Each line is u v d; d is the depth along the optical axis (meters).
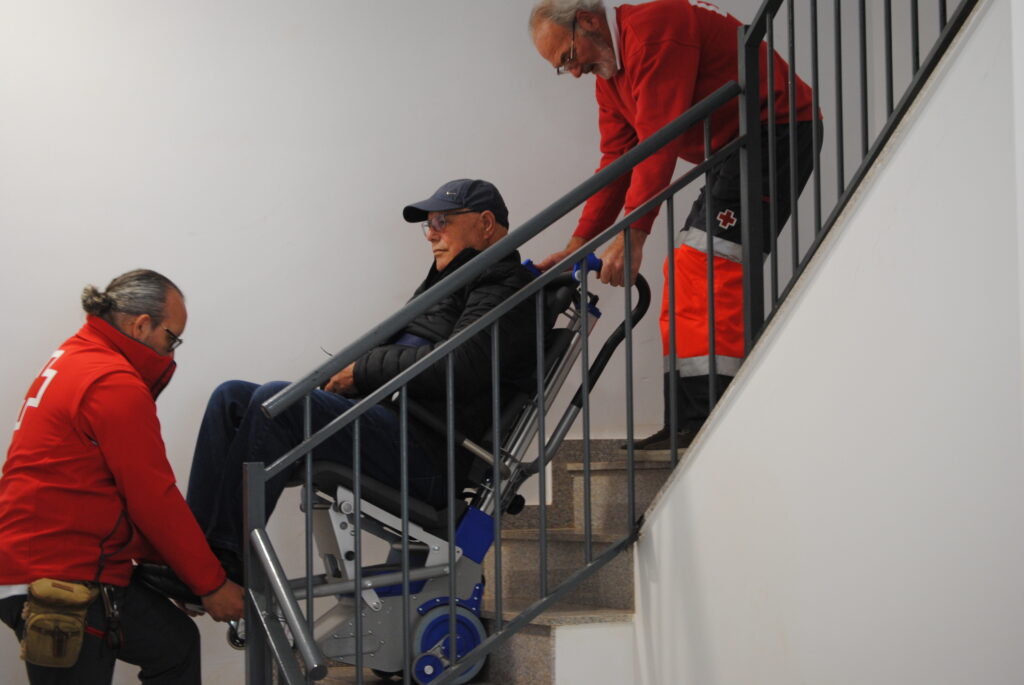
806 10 4.02
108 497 2.11
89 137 3.12
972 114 1.58
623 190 3.10
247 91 3.29
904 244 1.71
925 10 3.96
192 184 3.21
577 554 2.71
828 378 1.87
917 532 1.66
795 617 1.92
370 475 2.40
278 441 2.26
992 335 1.53
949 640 1.60
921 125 1.69
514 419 2.55
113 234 3.12
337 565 2.49
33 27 3.09
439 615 2.40
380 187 3.42
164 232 3.17
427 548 2.50
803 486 1.92
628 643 2.37
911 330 1.68
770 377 2.03
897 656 1.69
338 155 3.38
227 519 2.25
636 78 2.74
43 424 2.11
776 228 2.29
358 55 3.43
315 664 1.92
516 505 2.60
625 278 2.38
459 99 3.54
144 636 2.16
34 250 3.04
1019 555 1.47
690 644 2.20
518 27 3.63
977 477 1.55
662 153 2.63
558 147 3.66
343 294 3.35
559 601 2.69
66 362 2.17
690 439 2.68
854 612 1.79
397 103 3.46
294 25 3.36
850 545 1.80
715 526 2.16
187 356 3.15
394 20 3.48
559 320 3.40
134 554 2.16
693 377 2.72
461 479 2.49
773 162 2.32
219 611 2.15
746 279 2.35
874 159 1.94
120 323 2.27
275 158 3.31
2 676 2.83
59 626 1.99
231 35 3.29
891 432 1.72
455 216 2.76
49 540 2.06
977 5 1.62
